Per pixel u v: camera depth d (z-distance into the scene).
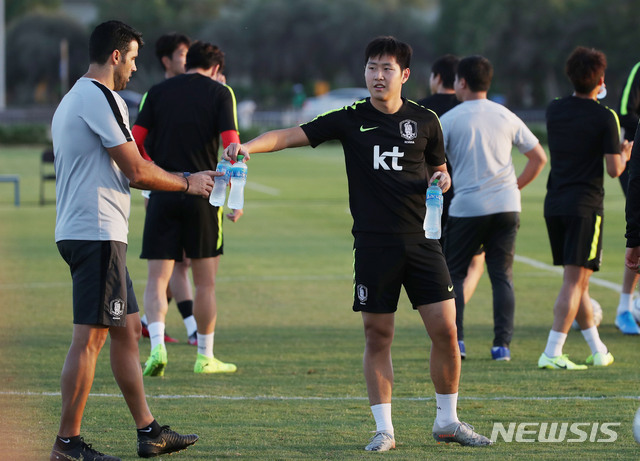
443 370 13.84
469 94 20.59
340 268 33.91
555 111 19.50
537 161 20.70
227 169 13.88
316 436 14.34
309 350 21.47
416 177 13.56
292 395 17.23
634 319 23.70
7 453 13.19
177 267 22.72
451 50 185.00
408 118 13.65
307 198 59.72
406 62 13.63
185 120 19.22
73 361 12.77
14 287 29.56
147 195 19.58
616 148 19.00
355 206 13.76
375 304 13.60
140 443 13.16
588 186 19.20
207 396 17.14
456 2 182.38
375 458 12.98
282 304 27.39
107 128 12.74
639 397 16.92
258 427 14.91
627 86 24.70
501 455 13.21
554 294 28.98
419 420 15.43
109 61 13.16
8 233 42.88
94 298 12.71
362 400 16.81
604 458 13.07
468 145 20.11
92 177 12.84
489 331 23.91
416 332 23.61
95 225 12.77
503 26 163.38
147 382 18.39
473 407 16.20
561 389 17.61
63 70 155.25
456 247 20.44
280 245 39.75
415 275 13.60
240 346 21.92
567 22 159.75
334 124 13.75
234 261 35.41
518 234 43.22
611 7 154.75
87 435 14.40
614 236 42.03
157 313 19.00
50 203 56.16
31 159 91.38
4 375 18.39
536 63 164.50
